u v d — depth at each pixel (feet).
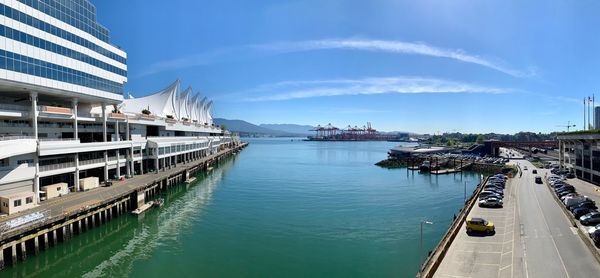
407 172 433.48
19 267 128.57
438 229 180.55
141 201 218.38
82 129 258.78
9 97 216.33
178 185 308.40
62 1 204.85
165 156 332.19
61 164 197.98
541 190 251.60
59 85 201.57
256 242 162.30
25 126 210.59
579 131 288.51
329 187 313.53
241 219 200.85
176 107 488.44
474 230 146.41
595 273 104.37
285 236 170.60
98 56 240.32
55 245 144.87
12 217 145.38
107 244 160.25
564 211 180.34
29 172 173.47
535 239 135.95
